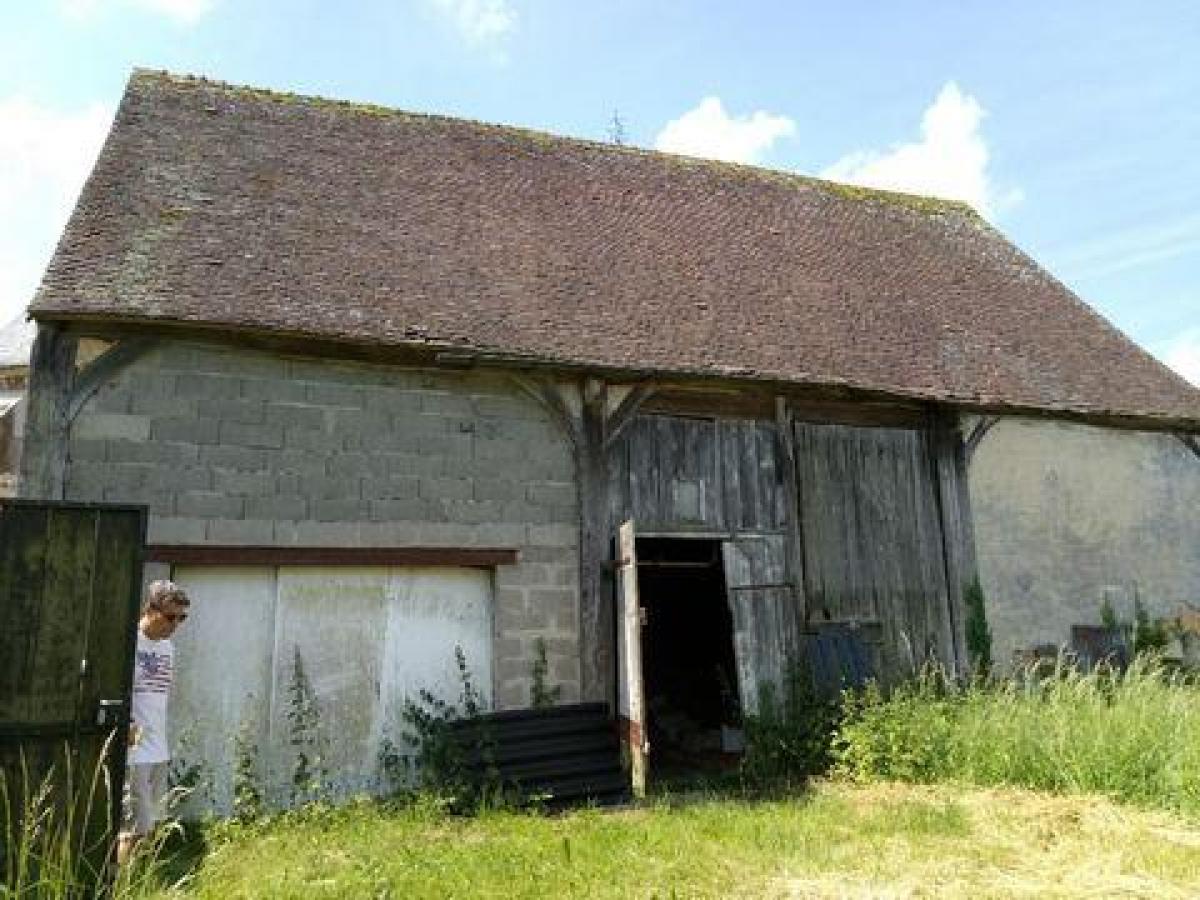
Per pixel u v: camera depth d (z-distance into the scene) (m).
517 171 11.21
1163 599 10.92
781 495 9.21
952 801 6.55
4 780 4.32
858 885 4.68
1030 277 13.52
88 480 6.74
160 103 9.72
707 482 8.91
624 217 11.09
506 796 6.86
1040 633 10.12
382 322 7.62
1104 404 10.88
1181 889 4.59
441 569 7.81
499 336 8.00
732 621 8.68
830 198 13.74
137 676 5.41
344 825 6.30
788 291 10.73
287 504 7.27
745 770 7.96
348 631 7.38
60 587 4.63
